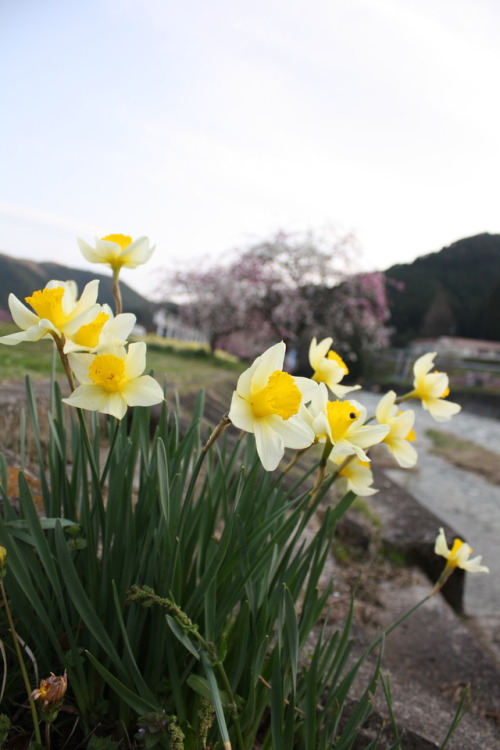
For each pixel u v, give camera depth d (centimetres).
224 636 93
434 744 136
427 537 339
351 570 288
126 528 104
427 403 127
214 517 115
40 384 390
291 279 1952
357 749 133
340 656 121
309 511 110
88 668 104
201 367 1448
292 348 1961
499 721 184
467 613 319
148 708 91
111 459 106
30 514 95
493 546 467
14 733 99
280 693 91
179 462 108
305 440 89
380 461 796
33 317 91
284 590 94
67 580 92
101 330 93
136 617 101
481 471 844
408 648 227
